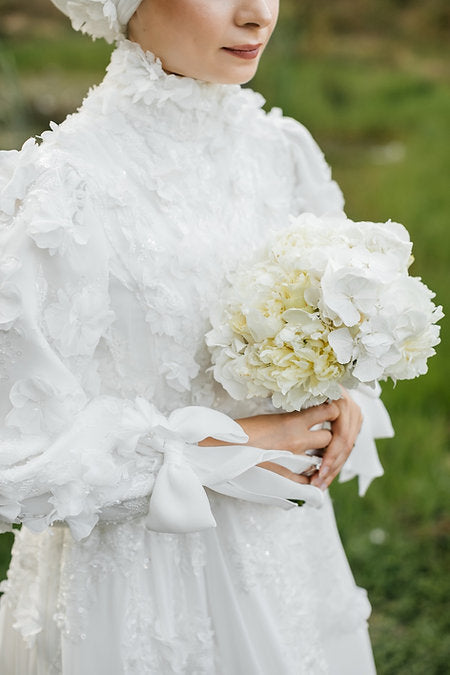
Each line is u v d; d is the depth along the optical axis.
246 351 1.48
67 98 8.81
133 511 1.49
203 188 1.60
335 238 1.50
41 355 1.38
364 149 9.13
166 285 1.51
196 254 1.54
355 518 3.41
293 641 1.65
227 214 1.63
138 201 1.51
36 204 1.38
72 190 1.42
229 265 1.59
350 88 11.22
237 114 1.68
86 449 1.40
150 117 1.56
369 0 13.80
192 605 1.59
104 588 1.55
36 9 11.64
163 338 1.52
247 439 1.50
